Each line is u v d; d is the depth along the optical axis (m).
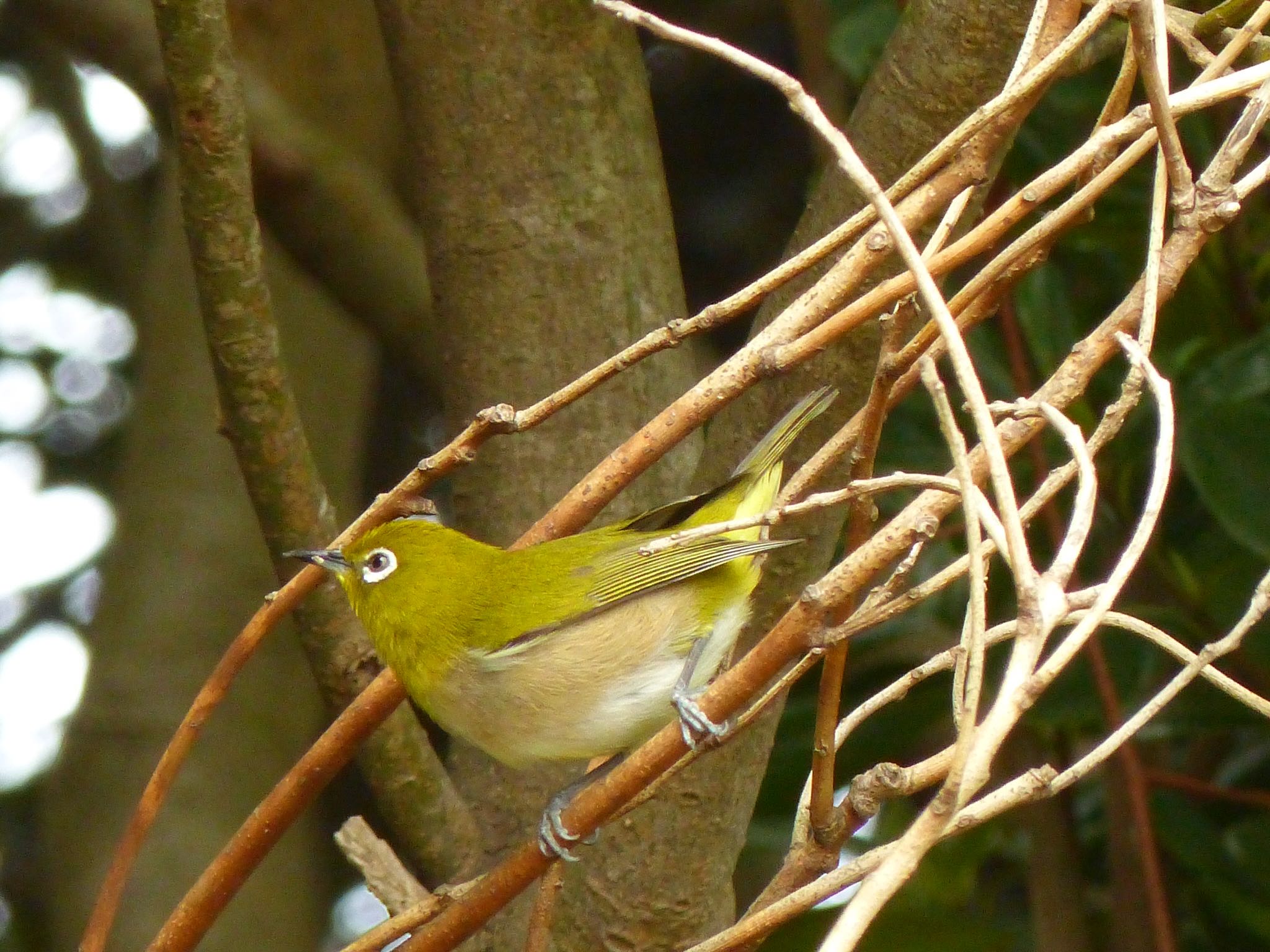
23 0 12.62
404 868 7.06
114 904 6.45
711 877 7.75
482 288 8.91
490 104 8.91
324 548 7.41
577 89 8.96
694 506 7.60
